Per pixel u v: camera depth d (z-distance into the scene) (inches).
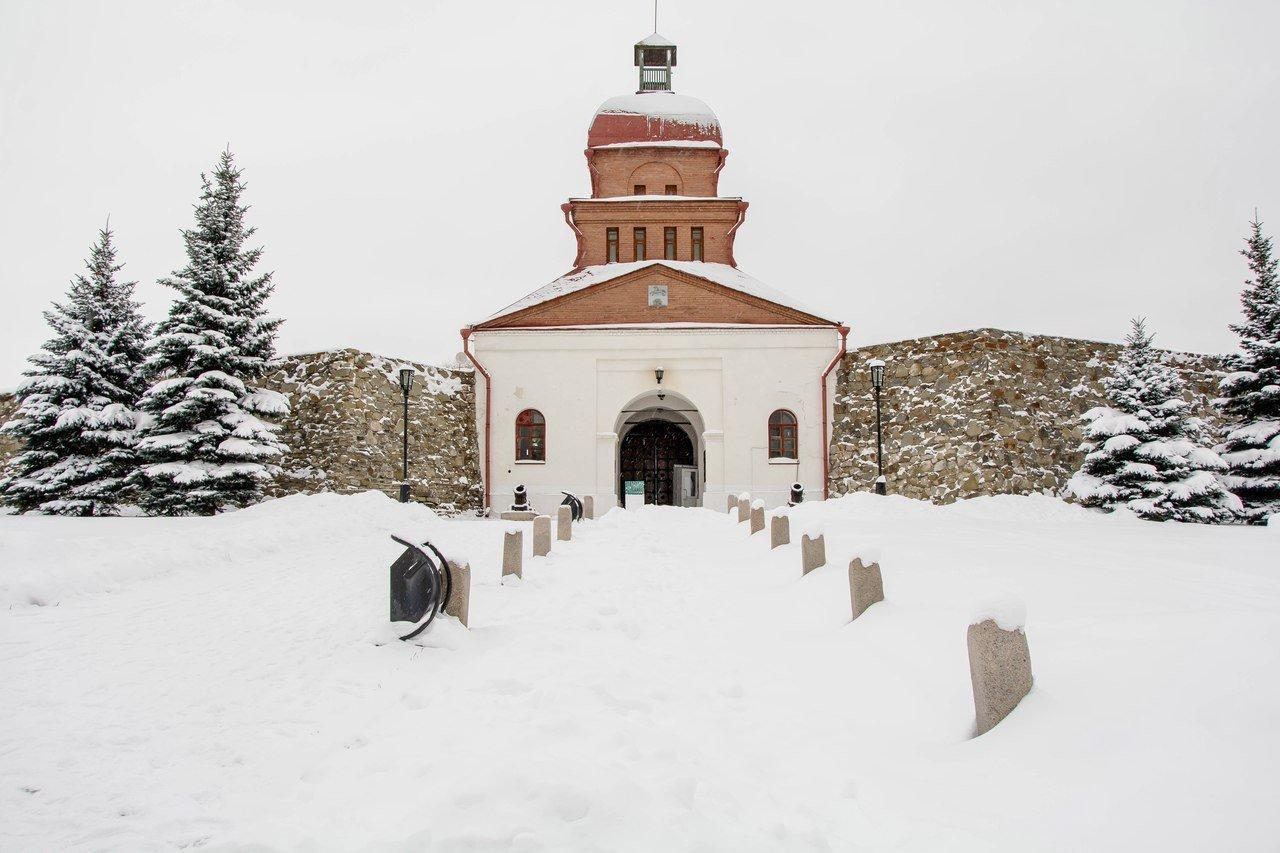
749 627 293.3
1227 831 108.7
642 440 1226.0
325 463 861.8
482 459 1002.7
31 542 408.8
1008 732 155.4
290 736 189.2
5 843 135.3
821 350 1004.6
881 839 131.0
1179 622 184.9
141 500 795.4
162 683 228.2
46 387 839.1
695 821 133.1
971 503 756.6
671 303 1031.0
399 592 279.0
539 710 188.5
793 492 918.4
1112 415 704.4
